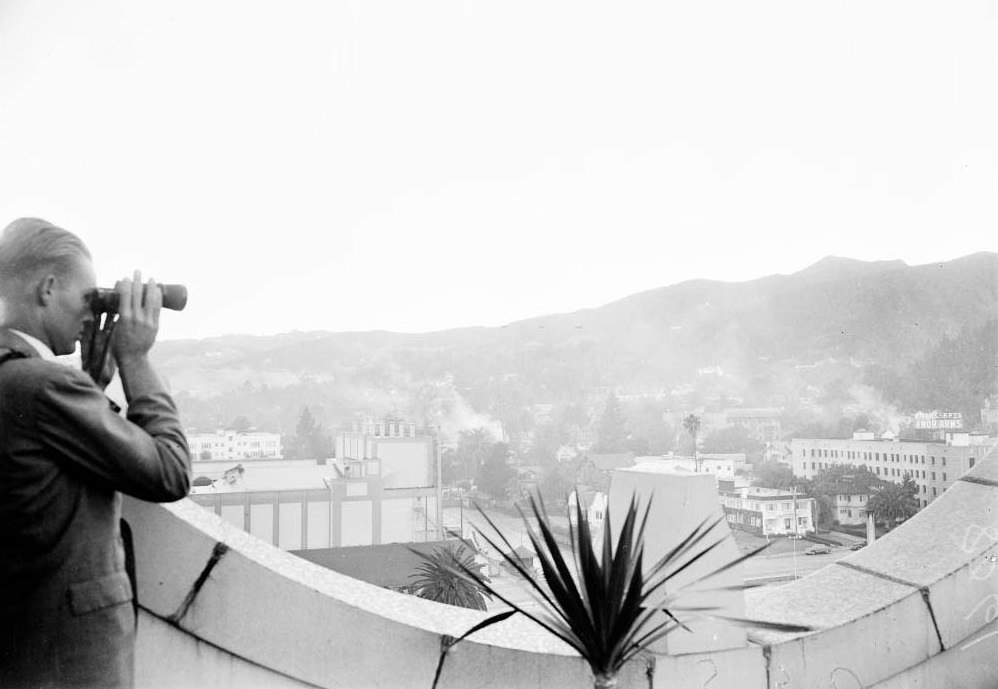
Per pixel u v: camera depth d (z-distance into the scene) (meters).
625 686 1.73
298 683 1.48
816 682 1.91
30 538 0.96
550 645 1.78
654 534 1.86
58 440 0.97
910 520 2.49
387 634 1.55
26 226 1.11
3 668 0.96
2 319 1.09
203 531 1.46
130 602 1.08
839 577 2.29
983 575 2.17
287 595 1.49
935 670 2.08
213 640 1.44
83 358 1.17
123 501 1.41
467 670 1.60
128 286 1.16
